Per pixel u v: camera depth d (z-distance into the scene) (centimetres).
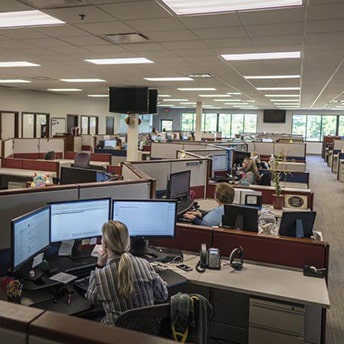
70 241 253
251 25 377
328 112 1941
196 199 479
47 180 460
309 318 246
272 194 443
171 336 158
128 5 324
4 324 76
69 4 324
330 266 434
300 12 333
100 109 1614
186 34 418
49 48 513
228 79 784
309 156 1919
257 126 2022
